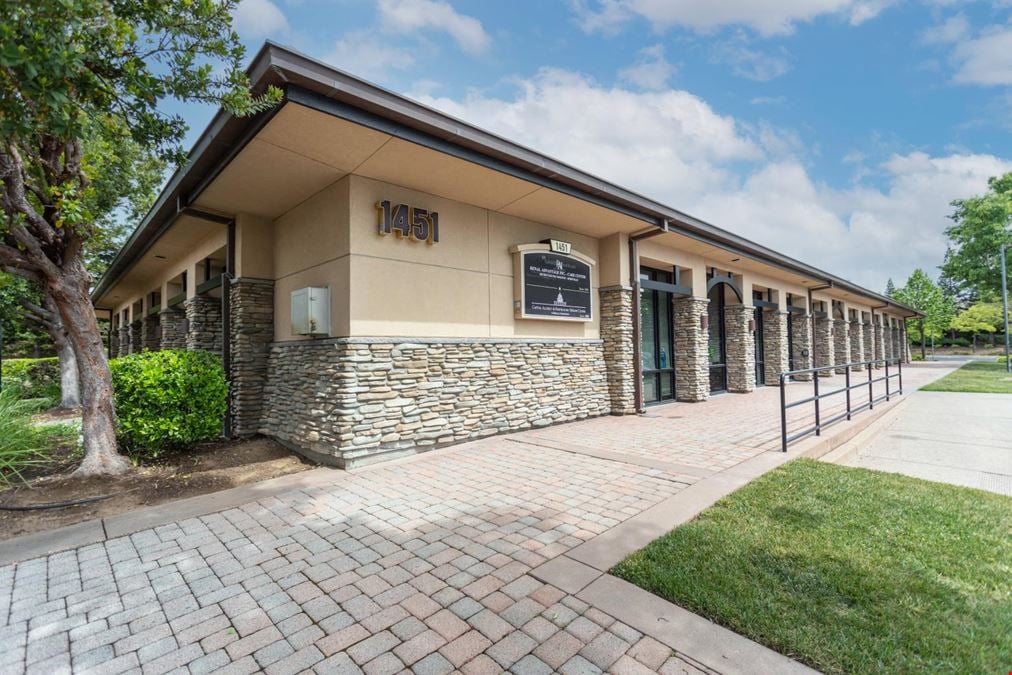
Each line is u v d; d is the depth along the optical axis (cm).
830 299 1867
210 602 261
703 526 337
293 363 651
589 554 301
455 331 665
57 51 318
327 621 238
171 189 665
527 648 210
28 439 577
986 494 424
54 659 215
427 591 264
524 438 691
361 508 409
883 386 1439
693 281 1124
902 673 185
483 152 562
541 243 797
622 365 895
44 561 318
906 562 282
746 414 899
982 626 217
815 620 222
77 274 533
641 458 554
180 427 594
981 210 2672
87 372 535
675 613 233
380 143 502
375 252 587
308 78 408
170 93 416
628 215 796
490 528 354
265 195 643
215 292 920
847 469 499
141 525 379
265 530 365
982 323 4025
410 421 595
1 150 449
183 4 414
